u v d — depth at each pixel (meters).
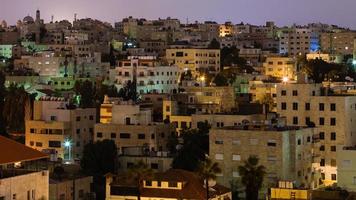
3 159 126.12
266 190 199.00
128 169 197.75
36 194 131.50
